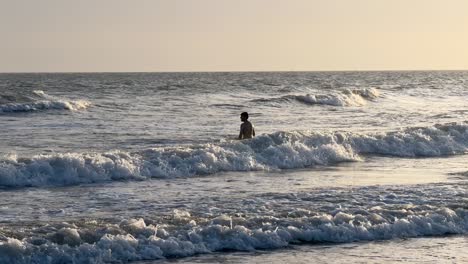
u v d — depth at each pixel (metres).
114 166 21.27
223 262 12.49
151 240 12.99
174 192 18.75
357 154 27.22
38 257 11.99
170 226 13.76
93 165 21.03
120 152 22.67
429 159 27.11
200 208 16.17
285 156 24.80
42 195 18.23
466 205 16.27
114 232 13.12
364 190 18.55
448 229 14.92
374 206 16.28
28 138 32.06
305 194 18.02
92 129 36.72
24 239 12.46
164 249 12.88
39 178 20.09
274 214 14.96
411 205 16.23
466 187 19.08
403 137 29.00
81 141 31.06
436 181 21.05
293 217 14.81
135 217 15.04
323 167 24.56
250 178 21.64
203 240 13.38
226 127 38.72
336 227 14.34
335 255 13.09
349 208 15.95
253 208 16.08
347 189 18.84
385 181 21.03
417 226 14.87
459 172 23.30
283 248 13.48
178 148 23.80
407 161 26.38
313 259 12.79
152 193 18.58
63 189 19.25
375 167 24.62
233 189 19.31
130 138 32.53
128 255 12.50
